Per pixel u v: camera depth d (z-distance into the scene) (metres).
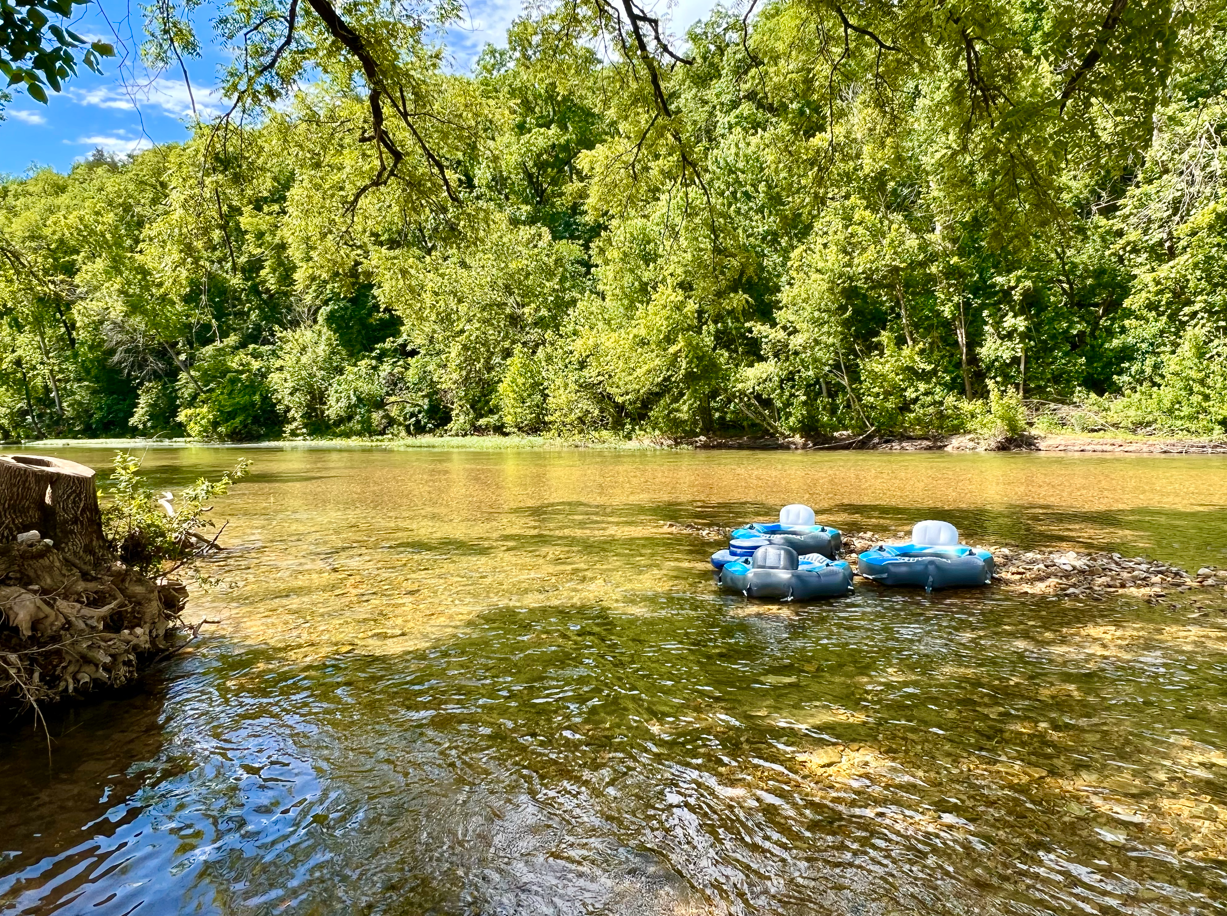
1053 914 2.39
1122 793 3.16
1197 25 7.53
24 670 3.99
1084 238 25.59
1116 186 27.77
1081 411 25.17
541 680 4.56
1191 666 4.72
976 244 26.11
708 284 12.24
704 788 3.23
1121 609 6.07
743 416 30.23
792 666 4.79
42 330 38.47
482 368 36.56
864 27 8.65
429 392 38.81
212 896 2.50
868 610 6.13
